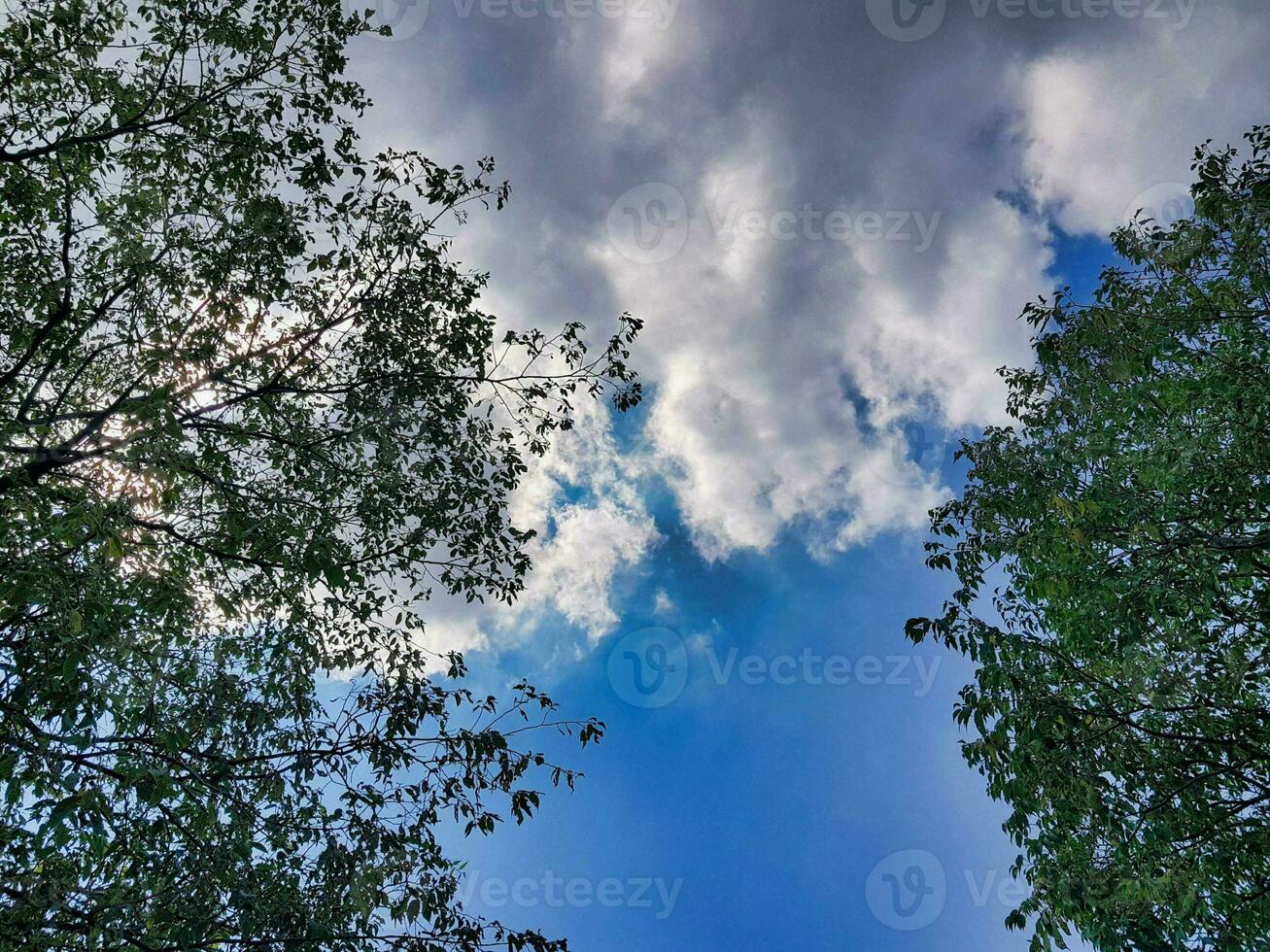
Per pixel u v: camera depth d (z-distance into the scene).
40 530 4.40
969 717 8.22
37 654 4.80
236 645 7.15
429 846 7.05
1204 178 7.88
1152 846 6.54
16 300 7.00
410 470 8.80
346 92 8.40
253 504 6.49
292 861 6.47
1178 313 7.94
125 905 5.03
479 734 7.39
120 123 7.27
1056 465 8.16
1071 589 7.87
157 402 4.58
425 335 9.23
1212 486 7.20
